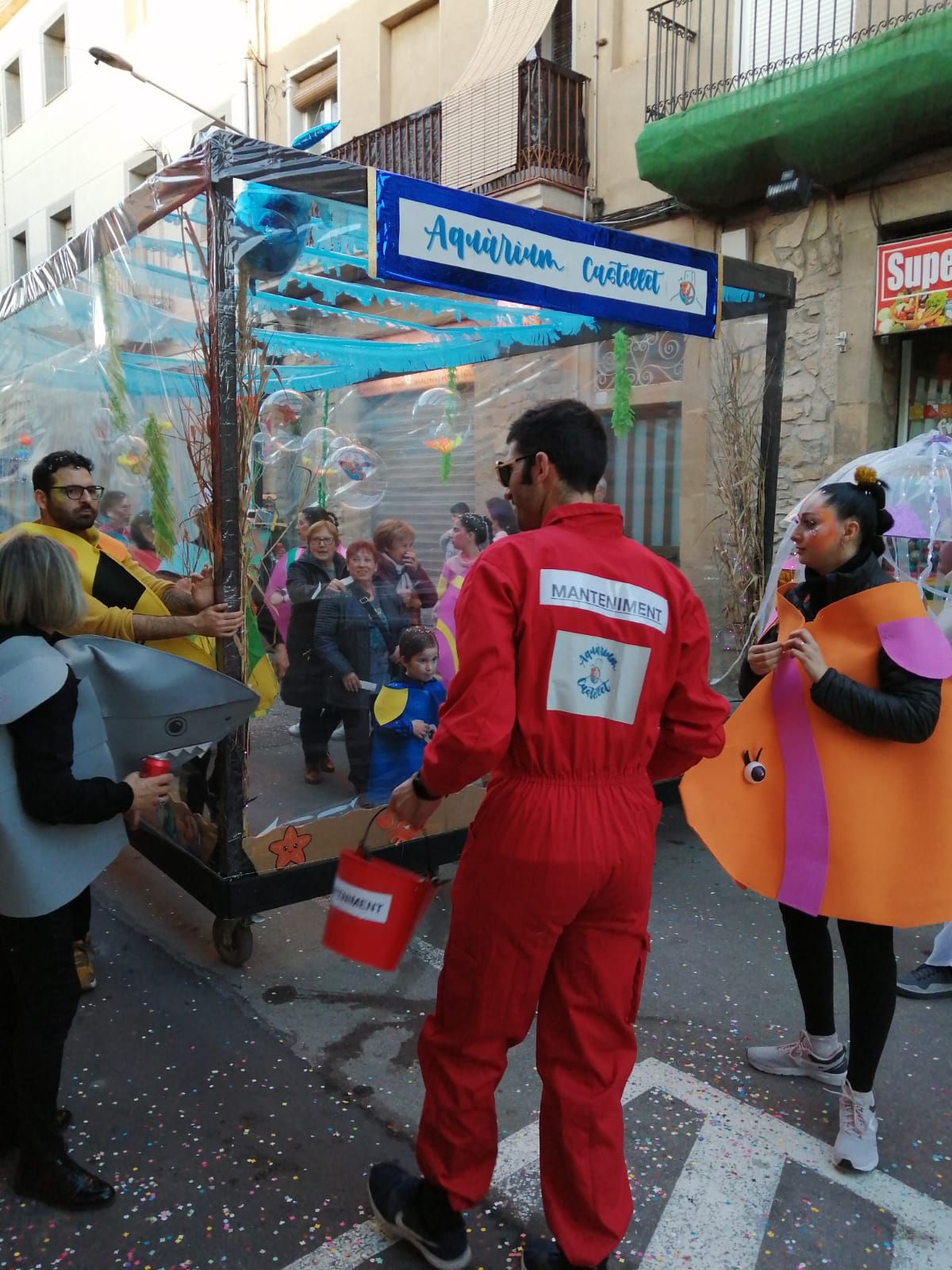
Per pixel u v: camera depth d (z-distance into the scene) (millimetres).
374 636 3238
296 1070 2527
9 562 1834
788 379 6965
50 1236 1932
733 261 4172
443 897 3641
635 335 4430
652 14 7324
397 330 4969
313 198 2828
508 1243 1927
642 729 1667
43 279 4430
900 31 5727
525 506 1782
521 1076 2512
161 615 2875
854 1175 2111
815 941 2361
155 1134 2252
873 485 2240
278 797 2973
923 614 2115
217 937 3070
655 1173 2111
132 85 13406
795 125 6242
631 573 1676
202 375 2832
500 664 1543
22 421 4988
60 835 1872
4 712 1754
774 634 2447
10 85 16531
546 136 7965
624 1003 1699
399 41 10016
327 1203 2031
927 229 6410
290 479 3637
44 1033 1930
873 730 2055
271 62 11312
